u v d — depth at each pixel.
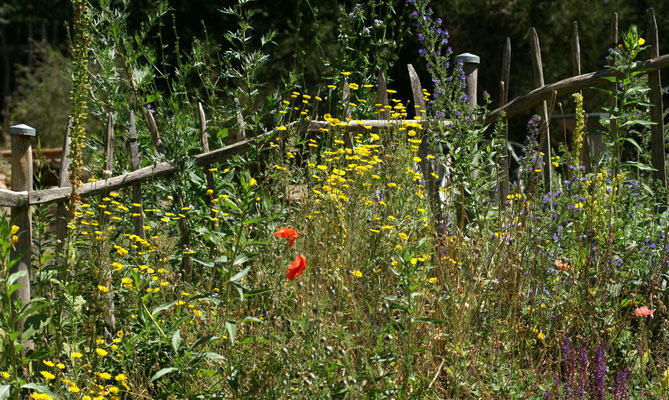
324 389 3.19
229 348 3.31
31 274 4.40
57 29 27.77
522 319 4.15
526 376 3.74
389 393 3.31
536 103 5.57
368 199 4.45
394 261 3.70
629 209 4.88
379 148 5.28
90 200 4.77
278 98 5.41
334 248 4.03
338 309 3.59
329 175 4.73
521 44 15.74
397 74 15.23
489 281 3.91
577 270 4.33
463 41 15.84
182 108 5.65
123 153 5.29
